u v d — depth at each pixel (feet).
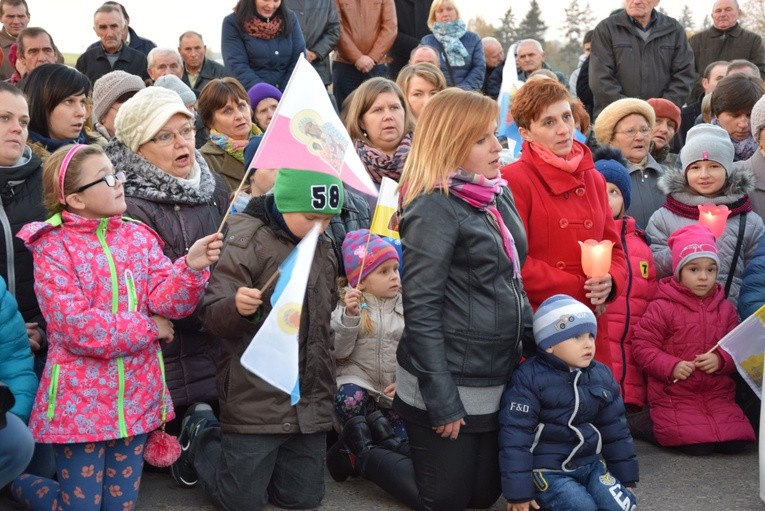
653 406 17.94
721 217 18.28
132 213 15.24
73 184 13.03
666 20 28.58
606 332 15.99
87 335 12.69
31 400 13.25
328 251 14.28
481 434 13.96
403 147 18.81
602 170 18.25
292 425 13.65
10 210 14.74
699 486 15.80
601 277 15.23
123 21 29.53
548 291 15.38
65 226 13.17
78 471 13.03
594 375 14.02
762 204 20.31
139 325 13.01
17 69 26.21
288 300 11.89
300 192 13.48
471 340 13.60
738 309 18.24
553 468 13.88
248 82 25.70
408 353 13.84
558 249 15.58
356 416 15.39
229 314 13.05
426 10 32.65
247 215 13.99
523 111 15.64
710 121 25.00
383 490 15.30
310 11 28.66
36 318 14.93
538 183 15.64
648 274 18.44
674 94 28.58
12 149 14.76
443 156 13.61
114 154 15.64
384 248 15.79
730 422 17.38
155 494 14.84
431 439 13.80
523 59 34.12
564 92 15.53
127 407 13.14
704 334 17.72
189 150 15.72
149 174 15.47
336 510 14.40
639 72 28.45
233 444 13.74
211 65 32.14
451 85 30.27
